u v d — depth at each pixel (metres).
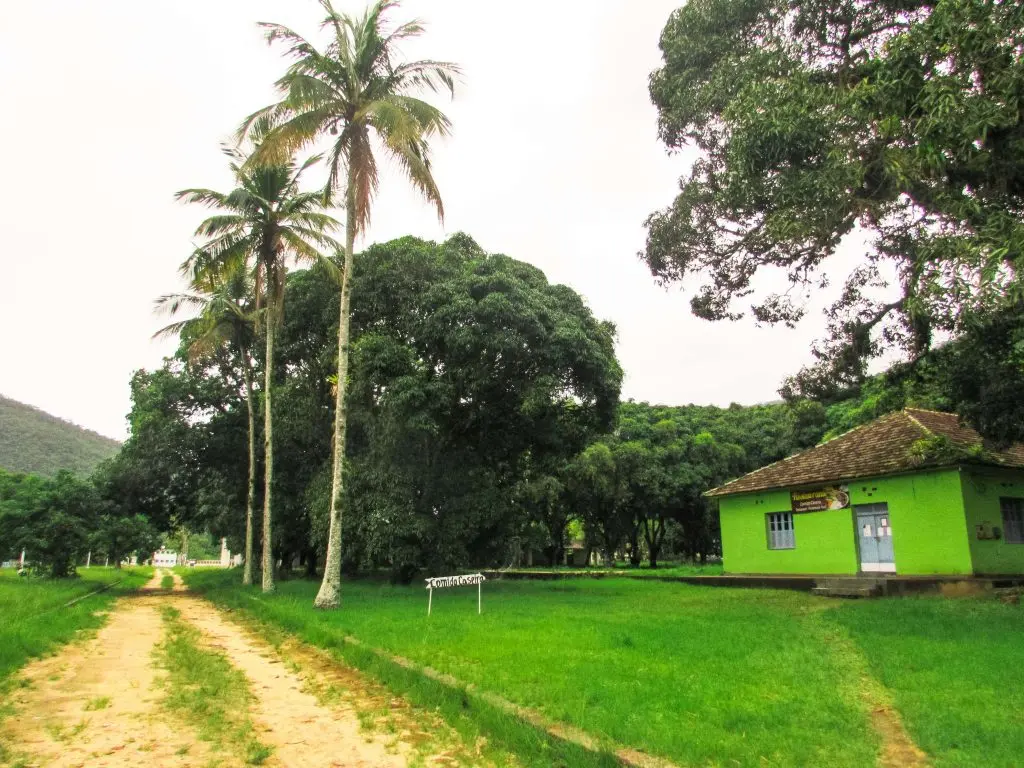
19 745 5.51
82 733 5.87
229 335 25.19
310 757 5.33
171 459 28.02
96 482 29.55
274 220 21.58
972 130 8.45
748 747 4.81
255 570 30.72
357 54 16.73
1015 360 12.04
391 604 16.02
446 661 8.08
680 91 13.16
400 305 22.02
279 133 15.93
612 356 23.14
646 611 13.83
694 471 40.09
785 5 11.79
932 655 7.84
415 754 5.37
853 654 8.40
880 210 10.96
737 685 6.59
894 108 9.50
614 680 6.82
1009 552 17.08
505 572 31.97
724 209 12.39
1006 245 7.88
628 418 42.78
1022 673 6.88
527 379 20.19
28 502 27.69
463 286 19.81
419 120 15.99
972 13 8.70
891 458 18.45
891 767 4.56
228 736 5.79
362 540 20.88
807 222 10.30
